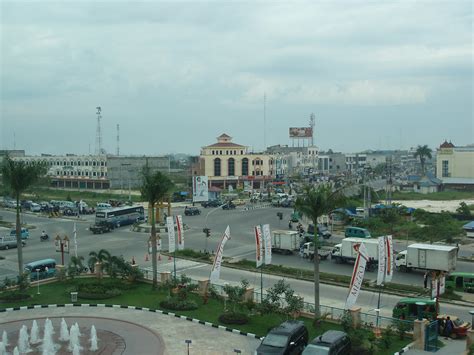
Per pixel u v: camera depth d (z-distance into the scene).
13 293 41.94
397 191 165.00
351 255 56.34
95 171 174.75
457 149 194.75
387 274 36.81
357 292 32.72
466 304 40.66
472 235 74.88
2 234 79.81
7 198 127.12
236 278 50.03
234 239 74.44
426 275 45.91
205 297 39.91
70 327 34.31
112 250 66.12
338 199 34.84
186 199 139.00
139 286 45.47
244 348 30.19
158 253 63.25
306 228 82.44
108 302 40.31
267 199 136.00
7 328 34.28
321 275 50.31
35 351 29.66
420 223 86.06
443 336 32.41
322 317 34.59
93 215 108.12
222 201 127.44
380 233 75.19
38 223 94.75
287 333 27.95
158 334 32.62
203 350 29.83
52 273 49.38
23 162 46.03
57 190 167.25
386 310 39.12
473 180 177.88
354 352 28.30
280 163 185.12
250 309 36.31
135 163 174.12
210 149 166.12
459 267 55.28
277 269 53.28
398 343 30.88
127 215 91.00
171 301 38.66
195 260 59.19
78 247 68.56
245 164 169.62
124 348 30.17
